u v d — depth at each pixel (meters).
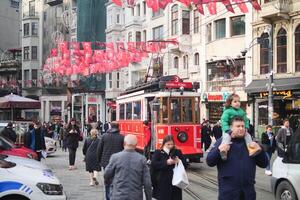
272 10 32.75
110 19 59.31
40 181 9.11
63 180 17.14
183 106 20.38
